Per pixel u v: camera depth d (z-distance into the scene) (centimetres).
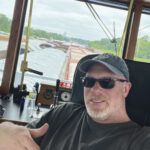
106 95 90
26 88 204
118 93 93
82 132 93
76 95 116
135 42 208
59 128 101
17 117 145
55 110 111
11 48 197
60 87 191
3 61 200
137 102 101
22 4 196
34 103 174
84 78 96
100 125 91
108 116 91
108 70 92
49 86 191
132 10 208
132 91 102
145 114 99
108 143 85
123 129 88
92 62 94
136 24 206
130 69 104
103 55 98
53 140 99
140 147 77
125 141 83
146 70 102
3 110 145
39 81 219
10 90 208
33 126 109
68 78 224
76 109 107
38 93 192
